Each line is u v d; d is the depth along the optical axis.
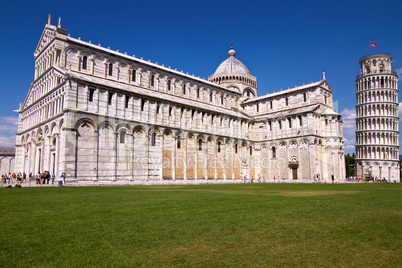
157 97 67.31
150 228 13.07
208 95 93.88
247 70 112.88
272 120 91.50
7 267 8.48
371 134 119.81
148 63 77.75
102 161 57.12
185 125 73.62
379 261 9.20
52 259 9.16
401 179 135.25
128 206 19.70
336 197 27.00
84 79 56.34
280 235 12.05
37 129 67.00
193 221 14.61
